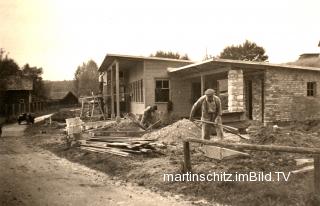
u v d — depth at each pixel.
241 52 56.16
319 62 42.50
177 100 26.17
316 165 7.20
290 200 7.26
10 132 25.38
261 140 12.59
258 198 7.46
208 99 12.18
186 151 9.45
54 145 17.70
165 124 22.06
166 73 25.95
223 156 10.34
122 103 34.53
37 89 50.62
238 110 18.73
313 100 20.52
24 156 14.64
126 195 8.32
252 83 21.80
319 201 6.95
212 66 20.19
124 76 34.75
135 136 17.73
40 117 44.56
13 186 9.15
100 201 7.81
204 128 12.30
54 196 8.20
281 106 19.67
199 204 7.53
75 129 16.81
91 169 11.64
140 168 10.65
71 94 69.75
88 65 73.19
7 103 34.28
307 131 17.02
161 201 7.80
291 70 19.97
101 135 18.02
